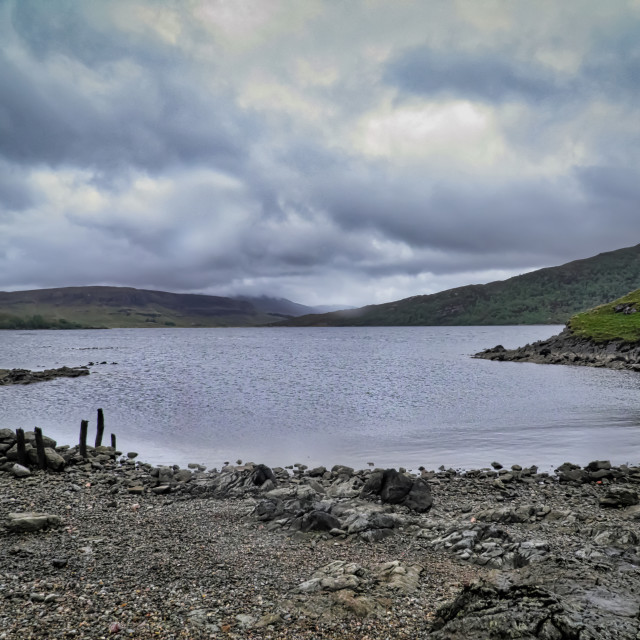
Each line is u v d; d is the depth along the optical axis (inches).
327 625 422.3
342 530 721.6
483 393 2723.9
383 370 4222.4
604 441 1546.5
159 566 569.3
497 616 360.2
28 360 5689.0
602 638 311.7
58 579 523.2
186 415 2075.5
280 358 5910.4
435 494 1003.9
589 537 698.2
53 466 1157.1
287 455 1405.0
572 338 5265.8
